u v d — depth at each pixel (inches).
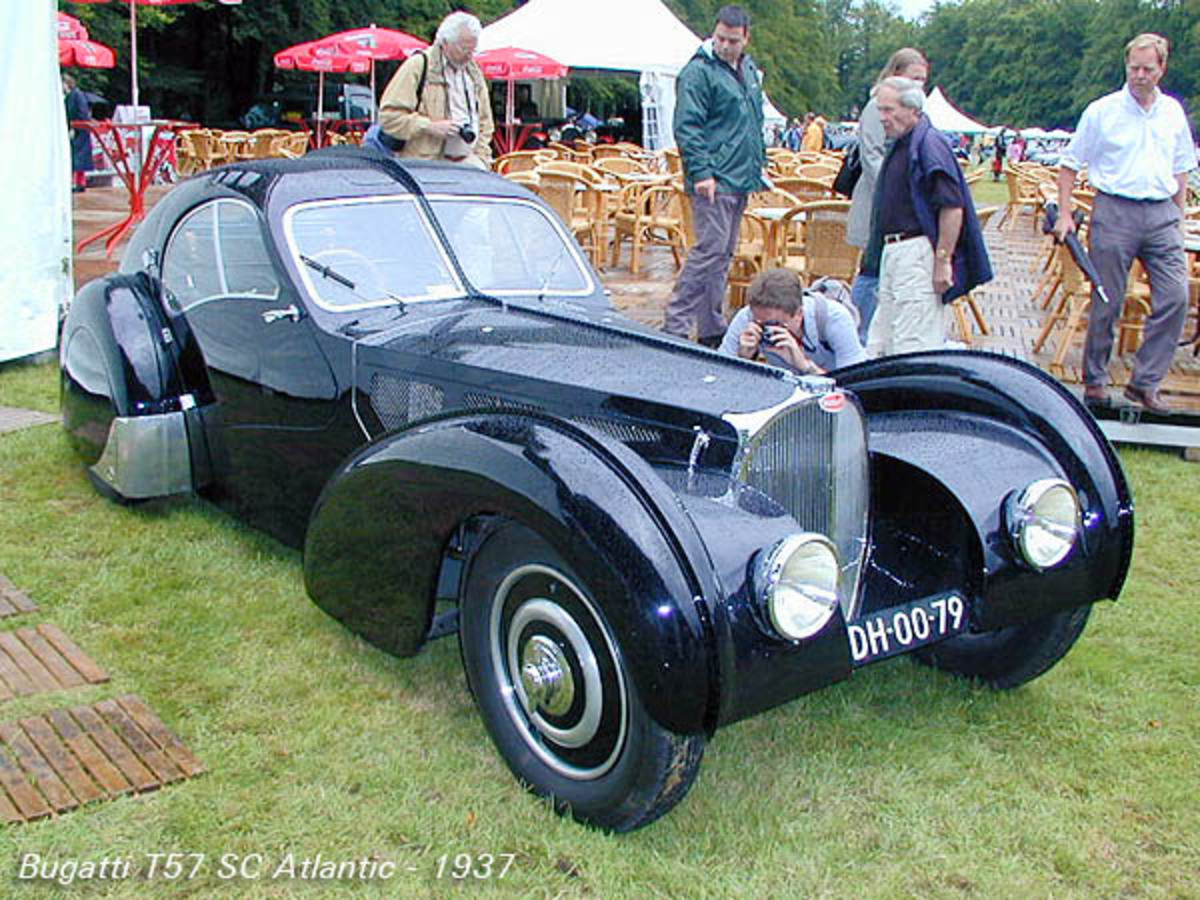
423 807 115.9
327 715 132.6
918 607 124.5
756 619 103.1
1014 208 665.6
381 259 162.4
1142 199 240.7
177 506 197.0
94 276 361.7
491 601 119.3
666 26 685.9
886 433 144.2
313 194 164.1
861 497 131.2
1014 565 127.4
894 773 125.7
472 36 262.1
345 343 150.6
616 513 101.5
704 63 268.2
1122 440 248.5
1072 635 138.2
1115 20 3602.4
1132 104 239.5
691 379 127.4
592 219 420.8
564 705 112.1
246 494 176.1
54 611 156.4
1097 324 250.7
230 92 1334.9
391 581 124.5
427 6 1338.6
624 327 155.6
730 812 117.0
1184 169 243.9
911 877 108.7
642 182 416.8
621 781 108.3
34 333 283.3
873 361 156.0
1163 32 3393.2
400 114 259.6
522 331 146.6
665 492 103.9
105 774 118.3
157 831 110.5
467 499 112.3
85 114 677.3
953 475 132.2
